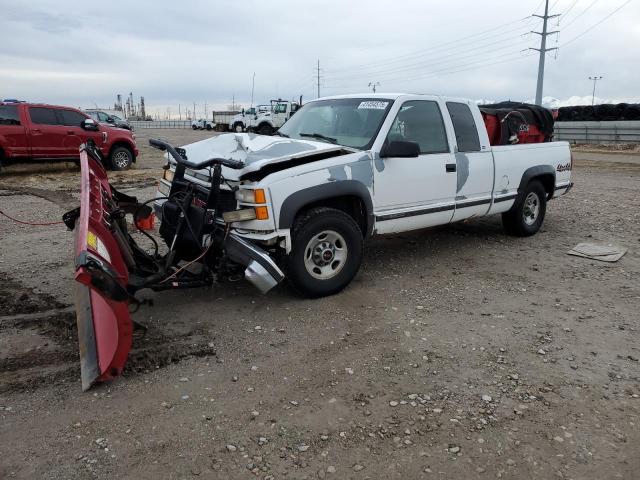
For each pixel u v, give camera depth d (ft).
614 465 9.20
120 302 10.64
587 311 15.94
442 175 19.13
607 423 10.41
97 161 15.55
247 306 15.70
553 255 21.91
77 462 8.99
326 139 18.31
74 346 12.94
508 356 13.02
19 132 43.32
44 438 9.59
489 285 18.11
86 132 46.80
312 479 8.75
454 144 19.77
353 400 10.99
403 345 13.48
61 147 45.52
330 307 15.76
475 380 11.87
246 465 9.02
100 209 12.71
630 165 62.85
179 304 15.75
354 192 16.14
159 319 14.67
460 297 16.92
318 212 15.47
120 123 104.78
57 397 10.83
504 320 15.17
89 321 12.39
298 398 11.03
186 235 15.17
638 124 91.45
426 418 10.43
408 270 19.57
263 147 15.89
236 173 14.66
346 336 13.92
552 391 11.50
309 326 14.44
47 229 24.93
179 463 9.03
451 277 18.88
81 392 11.02
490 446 9.64
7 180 41.83
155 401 10.79
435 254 21.80
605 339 14.07
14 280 17.40
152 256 15.79
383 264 20.24
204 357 12.66
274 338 13.70
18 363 12.09
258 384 11.53
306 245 15.42
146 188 38.37
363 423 10.23
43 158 44.83
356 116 18.45
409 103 18.43
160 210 17.29
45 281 17.34
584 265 20.54
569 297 17.08
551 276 19.19
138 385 11.35
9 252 20.70
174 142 96.94
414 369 12.30
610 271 19.79
